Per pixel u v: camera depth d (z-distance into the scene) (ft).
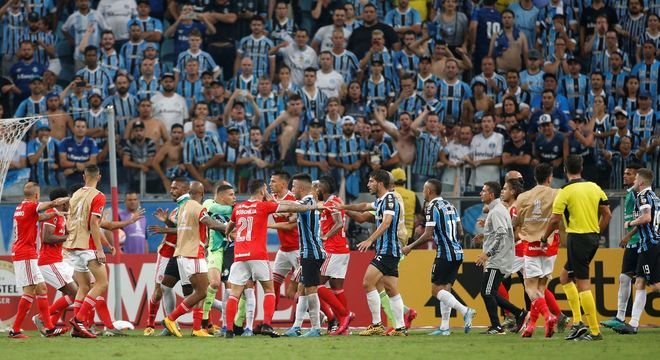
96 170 152.35
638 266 155.53
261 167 207.82
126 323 176.35
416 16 246.27
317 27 248.93
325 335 154.10
